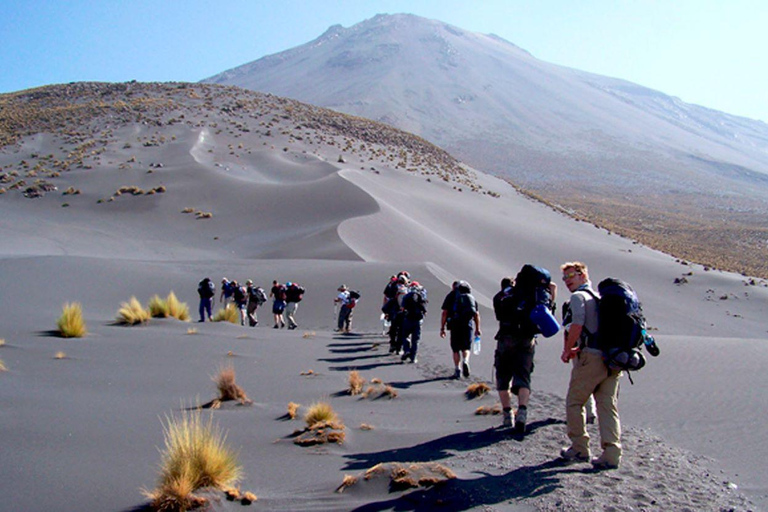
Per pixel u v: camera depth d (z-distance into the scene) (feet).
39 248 154.30
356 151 306.14
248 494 16.16
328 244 140.05
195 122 306.14
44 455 19.16
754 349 50.88
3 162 241.96
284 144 290.15
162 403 27.71
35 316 58.29
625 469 19.22
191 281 102.68
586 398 20.15
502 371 24.99
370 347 53.47
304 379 36.37
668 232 446.60
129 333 51.16
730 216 597.93
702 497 16.84
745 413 27.78
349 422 25.85
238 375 36.47
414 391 33.58
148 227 183.21
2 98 365.61
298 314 89.20
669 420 26.78
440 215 214.07
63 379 31.35
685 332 135.03
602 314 19.76
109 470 18.17
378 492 16.81
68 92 359.87
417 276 101.71
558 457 20.53
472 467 19.30
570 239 220.23
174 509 15.15
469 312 37.32
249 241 169.68
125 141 270.87
